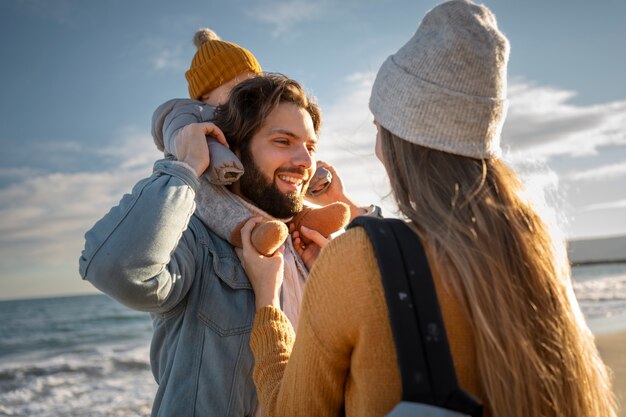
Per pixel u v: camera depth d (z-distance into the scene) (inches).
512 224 46.4
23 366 623.2
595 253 3376.0
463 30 48.3
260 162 83.4
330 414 49.2
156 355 82.0
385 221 47.9
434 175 47.6
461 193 46.8
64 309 1898.4
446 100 47.1
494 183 47.7
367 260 45.4
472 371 44.8
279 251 80.4
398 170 49.9
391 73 50.5
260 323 66.3
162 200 70.6
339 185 100.0
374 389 43.9
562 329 46.1
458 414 39.4
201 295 76.8
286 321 67.2
